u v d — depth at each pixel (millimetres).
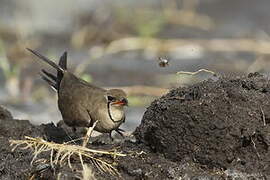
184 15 23906
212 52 20656
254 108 8875
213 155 8812
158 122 9141
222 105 8852
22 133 10578
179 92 9422
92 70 18953
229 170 8742
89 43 21828
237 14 24719
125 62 19906
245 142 8836
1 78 18375
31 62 19688
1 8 24547
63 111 9828
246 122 8805
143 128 9617
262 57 19766
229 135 8758
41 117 15016
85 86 9727
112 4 24953
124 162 9070
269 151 8773
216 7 25500
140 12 22984
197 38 21922
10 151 9883
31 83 17094
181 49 20797
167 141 9070
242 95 8930
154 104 9492
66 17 24562
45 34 22812
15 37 21828
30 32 22344
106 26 22750
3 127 10602
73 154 9094
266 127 8828
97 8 24516
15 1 24906
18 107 15781
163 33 22516
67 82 9922
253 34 22188
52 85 10352
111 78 18188
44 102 16219
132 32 22453
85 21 23406
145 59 20250
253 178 8672
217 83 9281
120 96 9445
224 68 18969
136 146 9609
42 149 9180
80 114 9570
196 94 9211
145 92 16375
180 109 8953
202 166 8867
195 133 8867
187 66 19250
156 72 18703
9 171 9375
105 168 9023
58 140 10531
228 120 8781
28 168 9242
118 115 9500
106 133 10523
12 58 19906
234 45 20859
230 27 23297
